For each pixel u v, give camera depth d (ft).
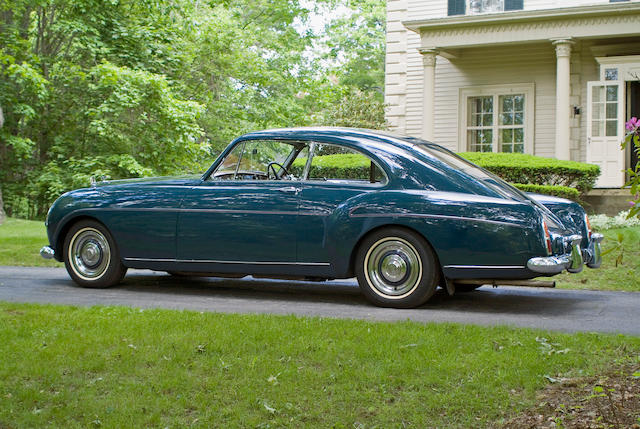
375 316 18.45
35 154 58.95
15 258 31.35
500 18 51.34
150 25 58.75
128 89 51.90
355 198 20.02
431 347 13.89
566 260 18.99
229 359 13.39
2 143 56.95
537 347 14.02
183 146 56.75
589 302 21.36
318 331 15.19
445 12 60.64
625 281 25.11
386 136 21.09
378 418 10.96
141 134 57.06
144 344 14.33
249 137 22.00
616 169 52.60
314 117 79.61
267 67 74.84
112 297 21.39
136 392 11.94
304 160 21.22
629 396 11.48
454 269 19.07
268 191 21.02
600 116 53.06
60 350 13.92
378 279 19.98
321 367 12.96
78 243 23.53
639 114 54.60
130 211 22.53
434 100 59.98
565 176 43.06
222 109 69.51
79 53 57.36
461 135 60.08
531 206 18.76
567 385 12.07
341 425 10.73
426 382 12.10
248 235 21.07
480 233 18.75
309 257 20.49
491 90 58.95
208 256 21.63
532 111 57.57
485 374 12.41
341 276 20.27
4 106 54.19
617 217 38.52
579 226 21.57
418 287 19.49
